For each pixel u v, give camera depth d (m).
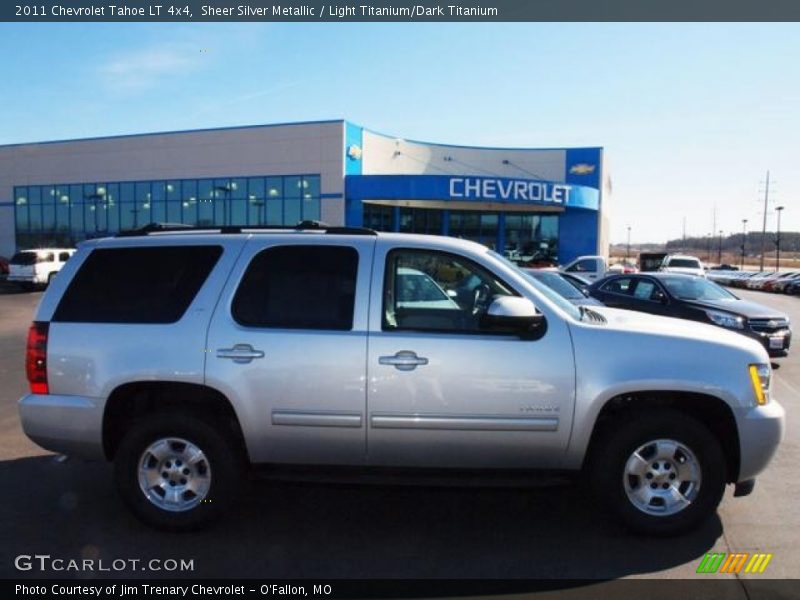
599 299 13.81
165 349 4.36
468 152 40.94
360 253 4.48
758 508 4.91
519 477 4.34
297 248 4.54
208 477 4.40
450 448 4.26
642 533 4.34
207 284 4.48
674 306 11.88
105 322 4.48
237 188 35.56
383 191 32.94
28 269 28.25
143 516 4.42
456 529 4.56
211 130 35.94
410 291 4.44
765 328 11.19
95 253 4.68
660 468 4.33
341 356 4.25
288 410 4.27
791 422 7.57
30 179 40.75
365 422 4.24
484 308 4.42
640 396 4.45
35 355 4.51
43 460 5.93
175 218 37.12
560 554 4.16
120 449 4.43
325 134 33.59
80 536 4.40
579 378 4.19
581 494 5.23
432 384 4.20
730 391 4.22
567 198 35.69
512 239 40.34
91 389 4.40
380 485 4.32
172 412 4.41
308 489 5.34
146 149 37.56
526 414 4.20
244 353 4.30
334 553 4.18
